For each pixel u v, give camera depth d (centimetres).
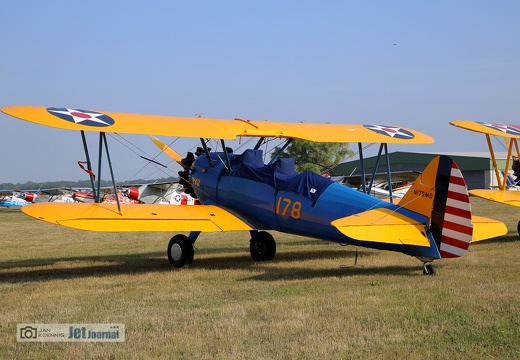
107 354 599
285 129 1350
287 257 1343
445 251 954
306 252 1427
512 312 707
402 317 702
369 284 916
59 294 913
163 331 673
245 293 881
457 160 5772
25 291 950
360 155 1402
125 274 1116
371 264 1148
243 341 629
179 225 1132
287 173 1221
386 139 1413
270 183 1214
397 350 588
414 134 1499
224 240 1791
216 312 754
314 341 621
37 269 1231
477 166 5638
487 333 634
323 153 5975
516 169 1789
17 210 4306
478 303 752
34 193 5000
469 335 629
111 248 1662
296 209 1151
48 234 2173
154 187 3703
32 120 988
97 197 1134
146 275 1092
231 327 679
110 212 1112
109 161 1097
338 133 1395
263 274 1062
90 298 878
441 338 624
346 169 6156
